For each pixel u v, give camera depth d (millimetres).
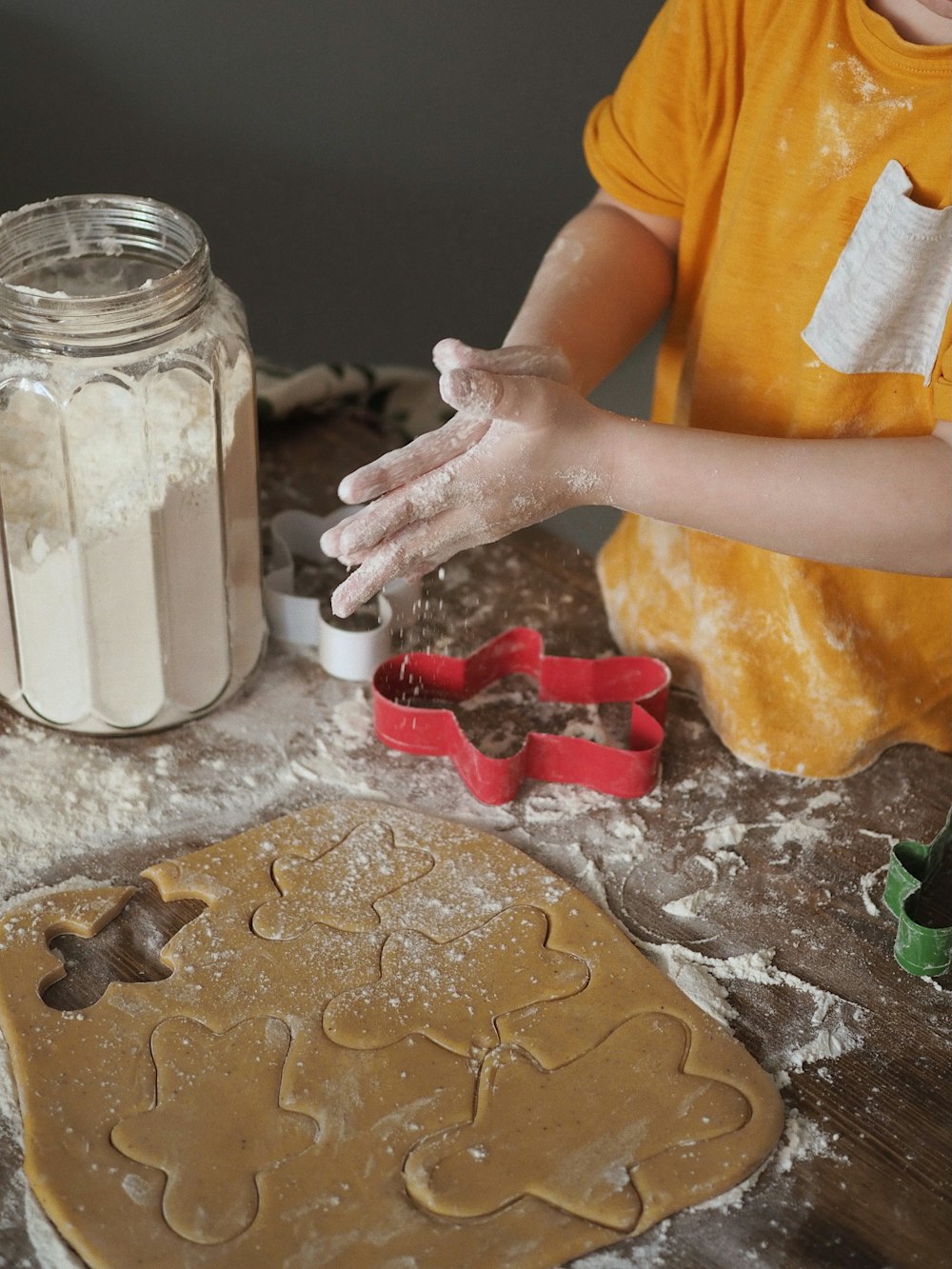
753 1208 649
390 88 1821
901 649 931
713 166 914
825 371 845
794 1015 750
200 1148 656
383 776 902
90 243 885
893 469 777
